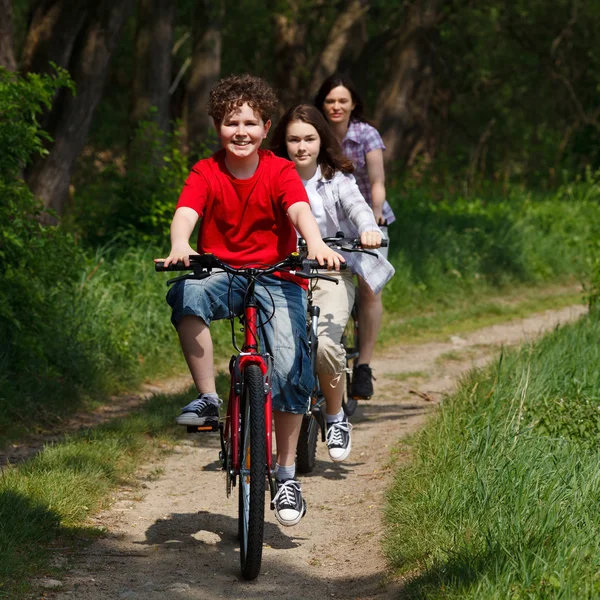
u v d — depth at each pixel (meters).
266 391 15.35
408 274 56.09
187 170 47.84
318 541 17.91
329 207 21.22
